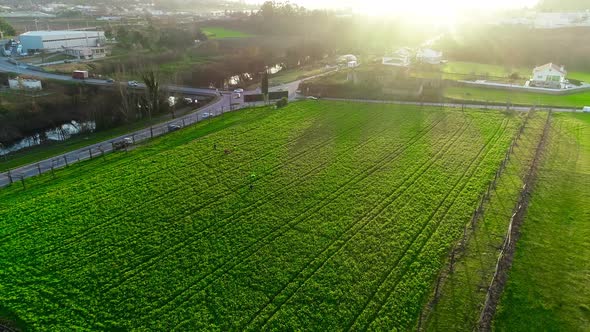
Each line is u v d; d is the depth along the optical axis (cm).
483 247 3644
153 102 8081
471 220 4053
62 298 3091
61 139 7119
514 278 3262
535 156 5556
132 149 6012
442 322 2847
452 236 3803
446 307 2977
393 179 4941
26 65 11169
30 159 5897
